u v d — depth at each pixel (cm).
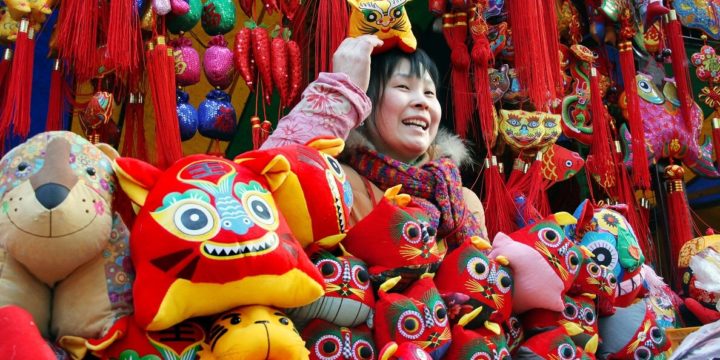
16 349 130
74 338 145
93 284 148
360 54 211
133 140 230
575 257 211
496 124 273
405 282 187
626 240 236
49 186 139
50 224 137
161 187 154
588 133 300
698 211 388
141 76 229
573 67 308
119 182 154
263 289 150
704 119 375
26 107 204
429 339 178
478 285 194
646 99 315
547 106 278
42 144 147
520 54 274
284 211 174
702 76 329
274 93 289
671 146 313
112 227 154
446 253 222
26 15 206
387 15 226
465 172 298
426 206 213
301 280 156
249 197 157
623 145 307
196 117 231
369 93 231
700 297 271
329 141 189
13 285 143
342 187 183
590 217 237
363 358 173
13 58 207
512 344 208
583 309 217
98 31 220
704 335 210
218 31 238
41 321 147
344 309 173
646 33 316
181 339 149
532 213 265
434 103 233
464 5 273
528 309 212
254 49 237
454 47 275
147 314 144
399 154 231
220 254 146
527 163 277
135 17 216
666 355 232
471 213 232
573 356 205
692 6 331
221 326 150
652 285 268
